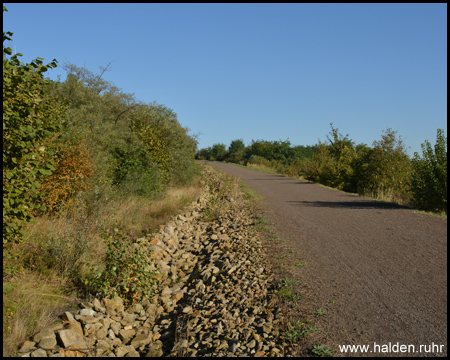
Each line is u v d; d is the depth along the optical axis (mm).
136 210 11492
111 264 6234
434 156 13102
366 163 20266
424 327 4301
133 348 4727
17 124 4977
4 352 4016
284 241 8648
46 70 5270
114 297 5934
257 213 12938
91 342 4602
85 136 10719
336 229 9773
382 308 4863
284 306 5113
